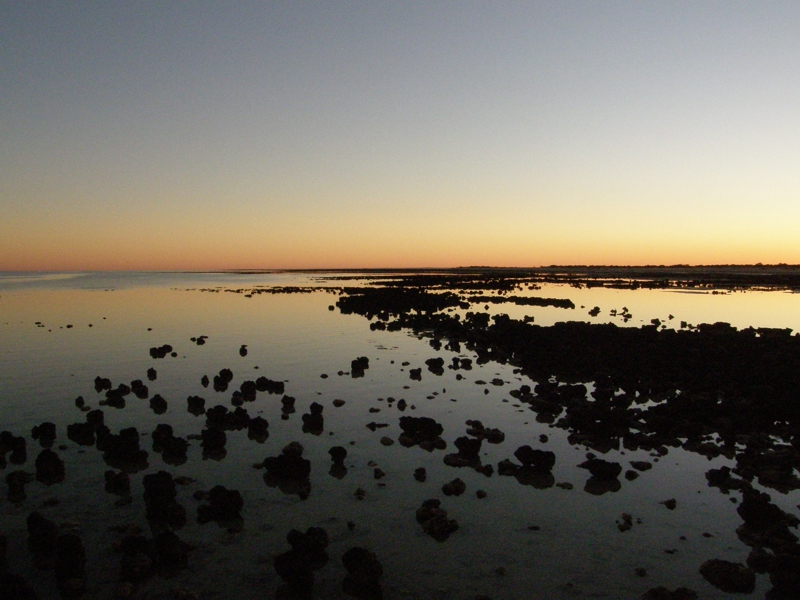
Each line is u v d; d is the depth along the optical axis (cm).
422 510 786
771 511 762
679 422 1193
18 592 590
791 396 1360
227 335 2645
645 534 745
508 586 629
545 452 957
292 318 3450
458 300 4794
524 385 1507
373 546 715
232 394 1472
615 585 631
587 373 1748
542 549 707
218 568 667
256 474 945
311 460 1006
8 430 1170
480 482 912
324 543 711
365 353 2138
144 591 623
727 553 700
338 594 620
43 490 879
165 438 1056
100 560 682
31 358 2005
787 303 4512
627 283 8331
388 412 1313
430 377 1697
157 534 743
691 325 3003
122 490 879
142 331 2784
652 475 946
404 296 5175
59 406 1359
